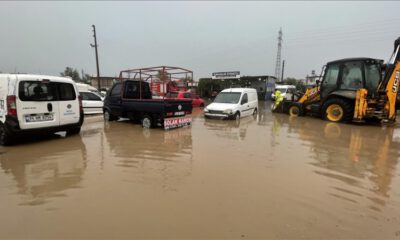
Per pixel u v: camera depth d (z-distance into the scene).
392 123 11.16
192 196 3.65
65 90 7.34
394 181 4.34
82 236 2.67
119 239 2.62
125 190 3.84
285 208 3.33
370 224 2.97
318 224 2.95
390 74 10.35
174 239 2.62
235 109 12.18
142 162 5.24
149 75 10.48
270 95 33.62
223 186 4.02
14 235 2.69
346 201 3.56
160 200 3.51
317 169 4.92
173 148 6.45
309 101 13.64
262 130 9.30
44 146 6.54
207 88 36.94
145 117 9.38
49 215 3.10
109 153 5.91
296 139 7.72
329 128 9.81
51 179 4.28
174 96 11.25
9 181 4.19
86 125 10.05
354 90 11.02
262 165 5.12
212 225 2.89
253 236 2.69
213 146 6.72
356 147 6.73
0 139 6.45
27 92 6.41
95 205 3.36
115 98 10.47
